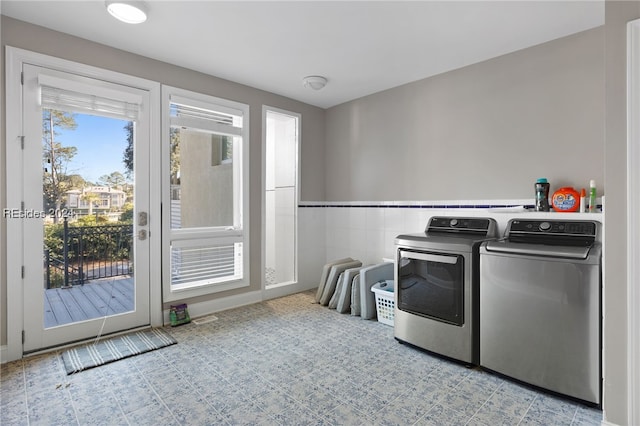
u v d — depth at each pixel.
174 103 3.07
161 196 3.00
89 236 2.65
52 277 2.49
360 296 3.25
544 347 1.94
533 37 2.56
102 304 2.71
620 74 1.61
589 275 1.80
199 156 3.27
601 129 2.39
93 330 2.65
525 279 2.01
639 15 1.55
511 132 2.82
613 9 1.62
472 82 3.05
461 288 2.28
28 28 2.35
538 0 2.08
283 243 4.38
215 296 3.39
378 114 3.80
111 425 1.67
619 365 1.64
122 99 2.75
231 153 3.52
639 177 1.55
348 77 3.36
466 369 2.25
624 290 1.62
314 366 2.27
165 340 2.66
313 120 4.27
